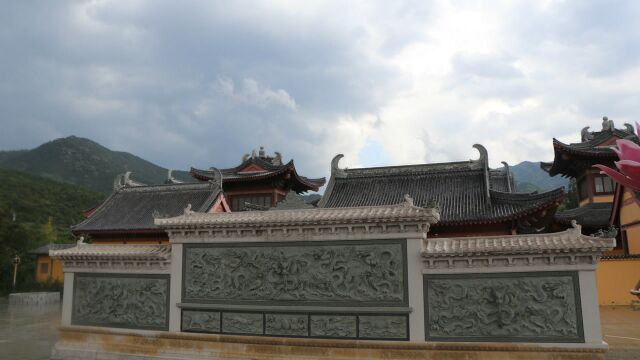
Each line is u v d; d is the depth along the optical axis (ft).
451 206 86.38
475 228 81.35
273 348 47.37
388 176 100.53
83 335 54.39
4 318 96.43
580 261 40.45
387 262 45.27
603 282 95.91
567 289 40.68
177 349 50.29
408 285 44.34
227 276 49.90
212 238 50.88
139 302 52.65
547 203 74.54
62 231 236.02
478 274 42.86
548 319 40.78
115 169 507.30
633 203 103.40
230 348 48.70
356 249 46.39
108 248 56.13
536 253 40.98
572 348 39.75
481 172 94.02
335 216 46.68
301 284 47.44
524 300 41.57
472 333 42.52
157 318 51.75
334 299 46.32
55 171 476.95
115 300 53.62
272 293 48.26
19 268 170.91
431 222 45.37
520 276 41.91
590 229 121.70
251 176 128.47
